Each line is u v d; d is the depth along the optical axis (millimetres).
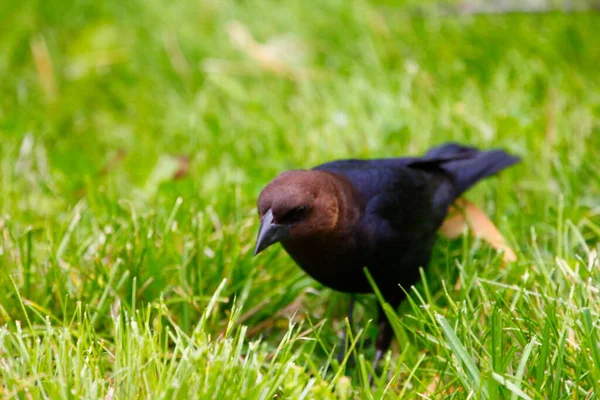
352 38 12570
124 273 7129
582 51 11938
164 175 9656
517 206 8688
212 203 8594
